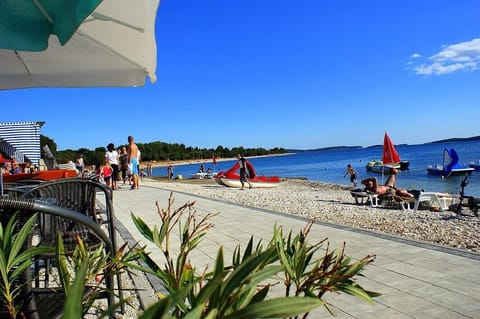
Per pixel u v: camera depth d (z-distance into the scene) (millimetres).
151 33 3182
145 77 4516
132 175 17734
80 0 1949
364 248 5789
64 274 1859
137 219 1916
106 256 2209
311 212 11094
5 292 1779
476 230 8016
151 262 1812
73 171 11016
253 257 1293
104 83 4559
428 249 5648
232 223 8117
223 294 1231
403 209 11914
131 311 3691
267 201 14211
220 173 22828
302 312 1184
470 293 3965
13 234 1902
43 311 2137
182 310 1462
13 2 2238
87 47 3959
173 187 21812
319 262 1910
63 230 3439
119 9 2830
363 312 3572
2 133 20797
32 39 2459
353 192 13430
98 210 5113
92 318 3279
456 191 26562
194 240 1939
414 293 4000
